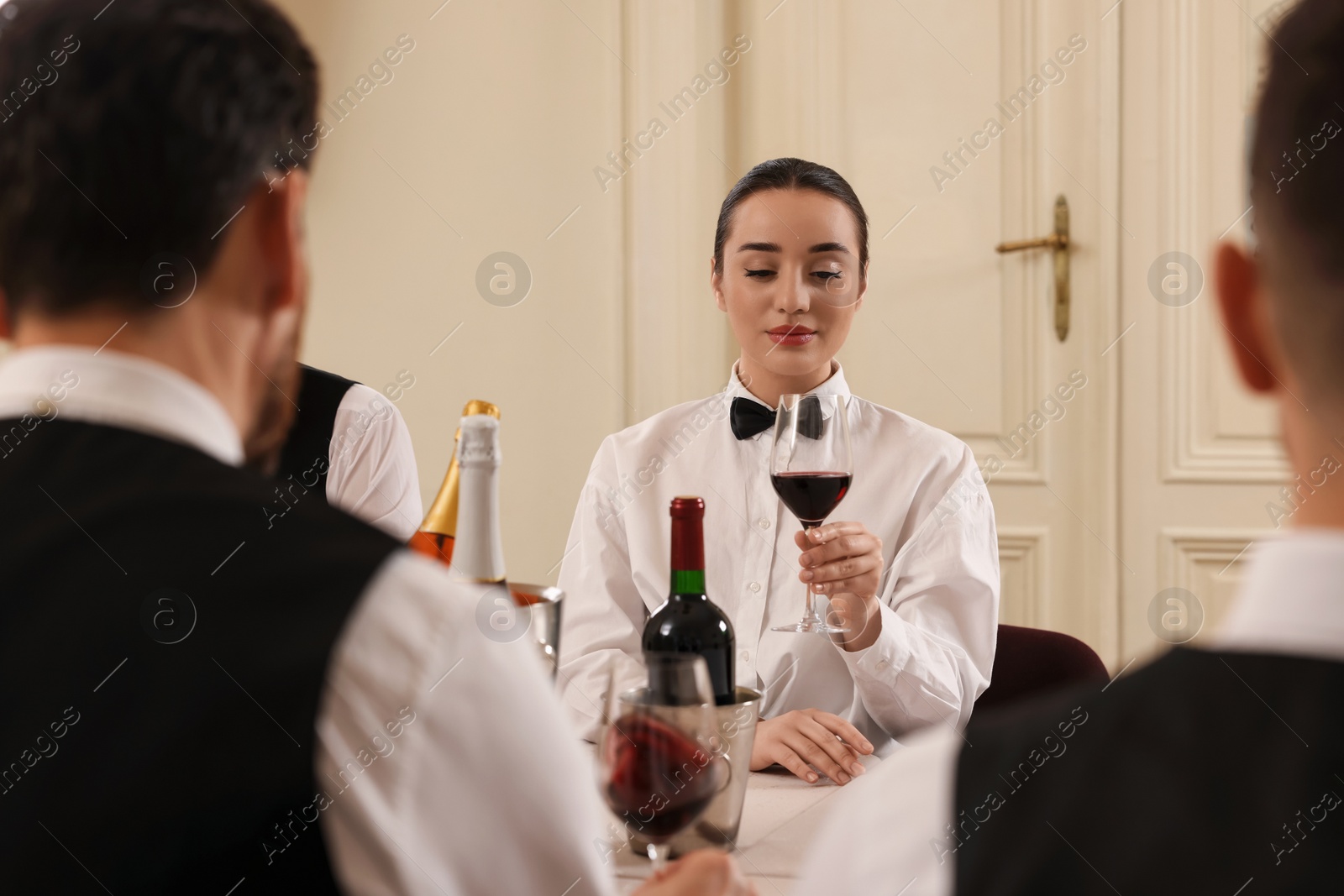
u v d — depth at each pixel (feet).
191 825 1.61
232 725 1.62
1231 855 1.28
